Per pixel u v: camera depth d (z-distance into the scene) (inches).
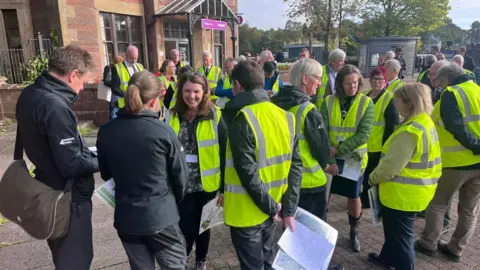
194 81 101.0
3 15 376.5
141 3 500.4
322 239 89.7
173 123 106.0
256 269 87.2
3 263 124.0
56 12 373.1
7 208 82.4
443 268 121.6
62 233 82.3
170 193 83.7
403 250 105.5
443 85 126.2
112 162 78.7
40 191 80.3
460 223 122.9
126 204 79.5
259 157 82.5
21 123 79.8
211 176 105.7
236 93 90.1
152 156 77.4
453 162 118.3
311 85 108.2
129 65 274.5
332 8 842.8
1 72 366.6
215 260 127.7
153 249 85.4
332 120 132.0
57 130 76.9
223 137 104.6
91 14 406.3
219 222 103.1
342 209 172.9
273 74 235.0
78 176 81.8
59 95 80.6
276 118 85.0
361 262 126.1
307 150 107.9
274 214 85.9
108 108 338.6
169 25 574.9
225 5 599.5
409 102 101.7
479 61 641.6
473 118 114.0
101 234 146.1
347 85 126.9
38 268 121.2
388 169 100.2
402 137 99.0
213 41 653.9
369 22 1424.7
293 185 89.9
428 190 101.8
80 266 85.4
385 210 107.3
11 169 83.9
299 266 85.5
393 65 193.8
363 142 125.9
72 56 81.3
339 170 131.0
